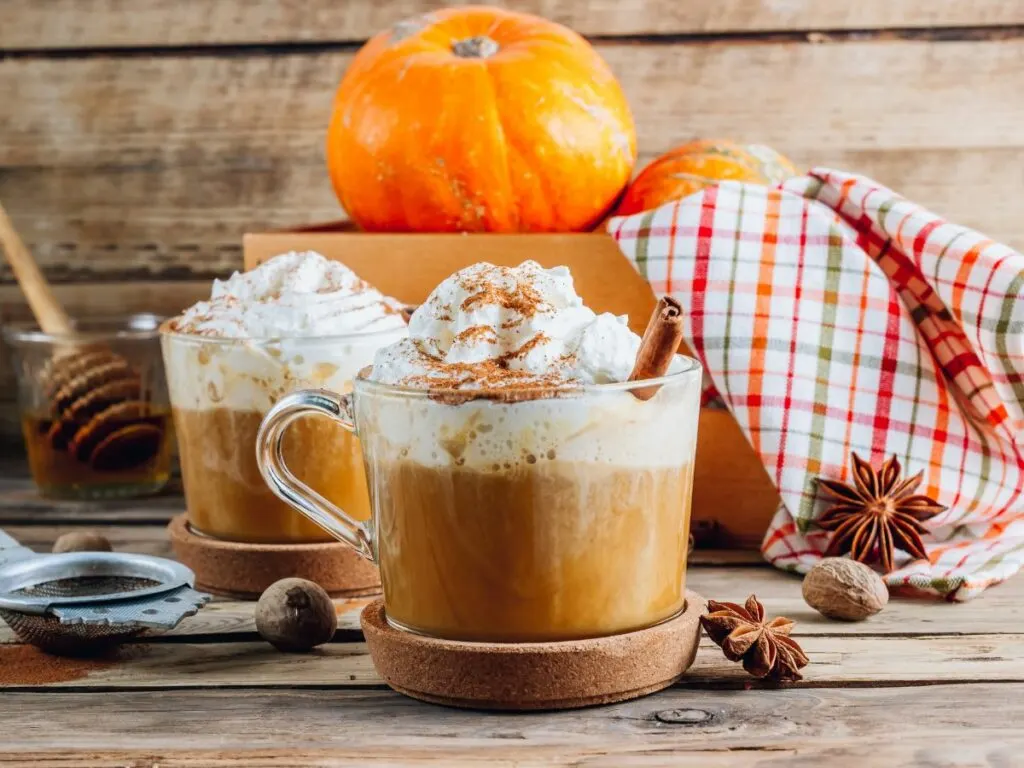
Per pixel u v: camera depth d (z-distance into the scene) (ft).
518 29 3.23
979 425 3.01
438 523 2.46
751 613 2.61
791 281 3.00
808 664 2.62
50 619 2.63
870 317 2.99
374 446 2.50
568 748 2.42
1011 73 3.53
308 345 2.79
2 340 3.74
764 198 3.03
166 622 2.61
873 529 2.89
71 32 3.63
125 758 2.41
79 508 3.33
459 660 2.47
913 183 3.57
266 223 3.67
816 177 3.08
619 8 3.55
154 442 3.39
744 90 3.57
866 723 2.47
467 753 2.41
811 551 2.96
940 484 2.95
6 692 2.58
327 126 3.62
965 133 3.55
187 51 3.62
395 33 3.22
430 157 3.10
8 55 3.64
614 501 2.46
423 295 3.12
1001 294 2.89
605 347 2.47
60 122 3.66
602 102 3.17
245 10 3.60
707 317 2.99
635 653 2.49
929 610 2.81
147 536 3.17
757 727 2.46
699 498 3.08
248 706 2.53
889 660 2.63
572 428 2.43
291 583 2.69
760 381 2.97
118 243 3.68
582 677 2.48
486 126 3.10
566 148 3.12
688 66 3.56
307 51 3.60
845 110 3.56
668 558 2.52
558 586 2.47
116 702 2.55
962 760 2.39
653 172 3.20
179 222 3.67
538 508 2.44
